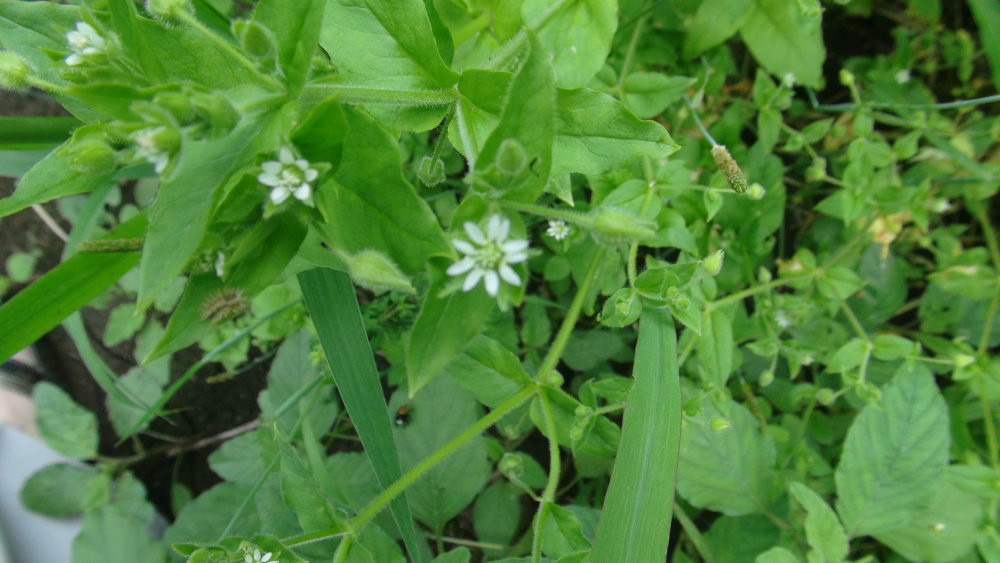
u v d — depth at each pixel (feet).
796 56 0.58
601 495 0.64
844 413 0.66
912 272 0.67
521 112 0.28
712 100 0.64
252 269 0.32
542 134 0.29
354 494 0.61
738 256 0.60
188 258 0.27
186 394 0.74
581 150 0.39
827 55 0.75
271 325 0.60
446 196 0.63
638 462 0.38
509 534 0.62
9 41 0.37
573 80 0.46
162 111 0.26
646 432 0.39
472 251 0.28
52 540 0.66
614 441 0.42
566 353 0.63
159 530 0.72
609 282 0.54
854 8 0.70
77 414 0.69
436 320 0.29
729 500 0.56
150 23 0.34
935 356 0.66
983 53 0.68
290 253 0.33
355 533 0.38
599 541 0.36
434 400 0.60
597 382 0.43
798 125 0.72
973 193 0.65
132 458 0.73
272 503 0.55
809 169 0.61
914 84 0.69
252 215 0.32
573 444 0.42
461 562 0.44
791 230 0.72
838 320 0.66
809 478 0.61
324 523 0.38
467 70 0.36
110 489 0.69
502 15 0.47
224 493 0.64
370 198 0.32
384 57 0.38
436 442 0.59
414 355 0.28
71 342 0.74
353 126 0.31
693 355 0.59
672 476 0.39
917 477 0.54
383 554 0.45
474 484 0.58
